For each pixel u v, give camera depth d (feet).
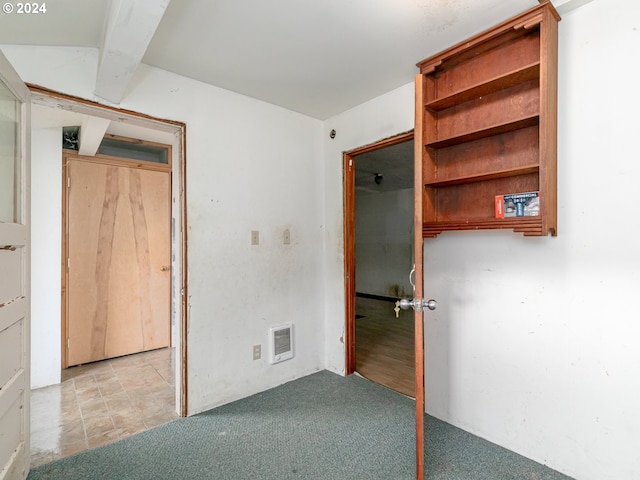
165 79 7.27
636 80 4.83
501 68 6.14
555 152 5.41
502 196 5.93
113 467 5.77
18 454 5.19
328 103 9.04
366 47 6.44
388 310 18.99
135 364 10.89
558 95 5.51
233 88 8.12
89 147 9.96
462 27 5.85
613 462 5.07
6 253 4.87
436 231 6.46
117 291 11.50
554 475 5.52
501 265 6.29
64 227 10.49
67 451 6.23
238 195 8.35
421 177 5.07
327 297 10.15
